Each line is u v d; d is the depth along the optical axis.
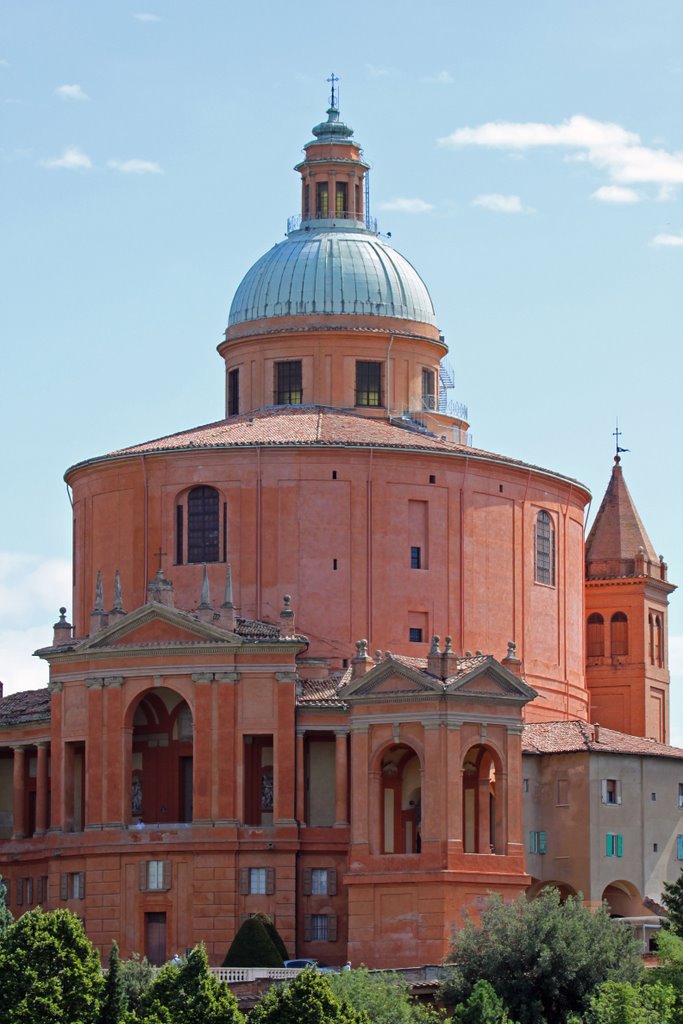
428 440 169.25
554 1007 133.88
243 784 153.50
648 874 160.38
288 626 155.12
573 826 158.38
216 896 151.50
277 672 154.00
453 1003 134.62
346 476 165.25
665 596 197.00
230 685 154.00
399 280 180.38
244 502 165.00
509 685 151.38
